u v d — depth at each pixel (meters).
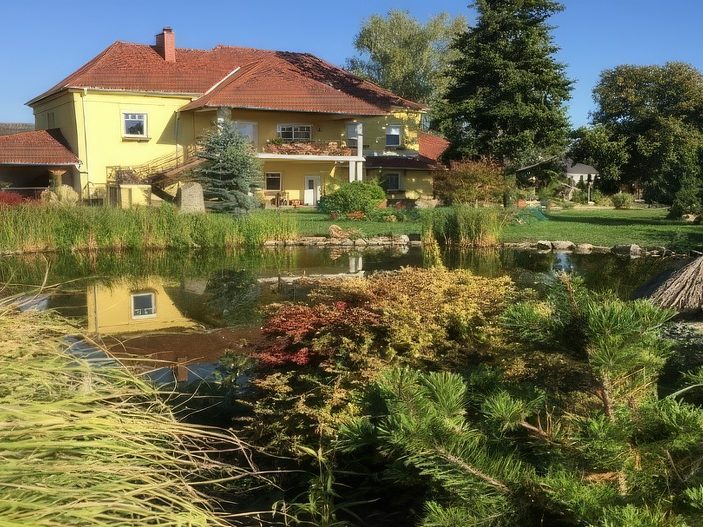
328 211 29.83
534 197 43.53
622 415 2.10
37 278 14.09
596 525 1.80
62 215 20.16
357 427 2.58
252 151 29.50
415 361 3.93
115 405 2.21
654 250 19.70
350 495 3.56
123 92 34.53
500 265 16.55
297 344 4.27
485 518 2.05
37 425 1.81
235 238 21.55
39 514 1.53
